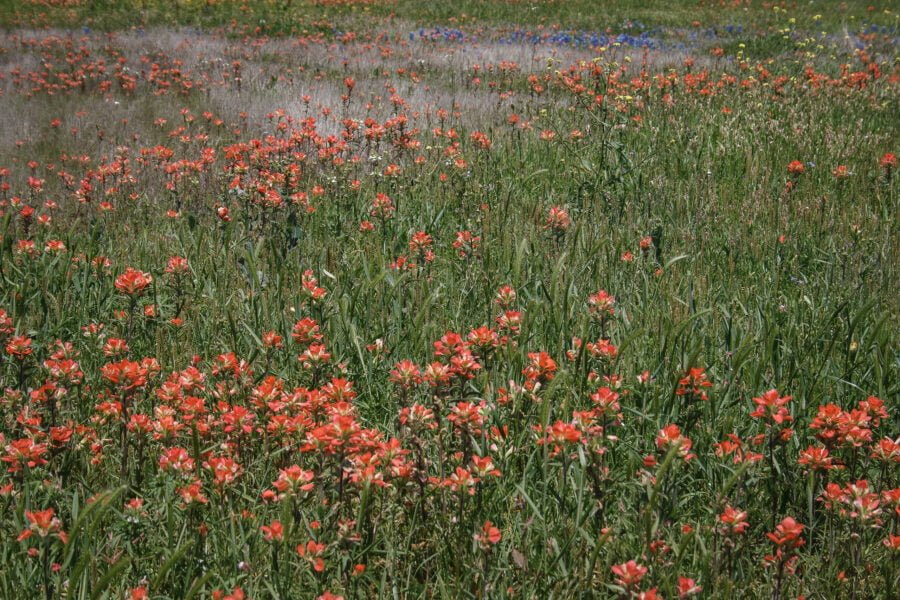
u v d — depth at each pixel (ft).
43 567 7.86
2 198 26.37
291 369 12.65
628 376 11.81
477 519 8.92
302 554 7.72
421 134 32.50
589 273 16.24
